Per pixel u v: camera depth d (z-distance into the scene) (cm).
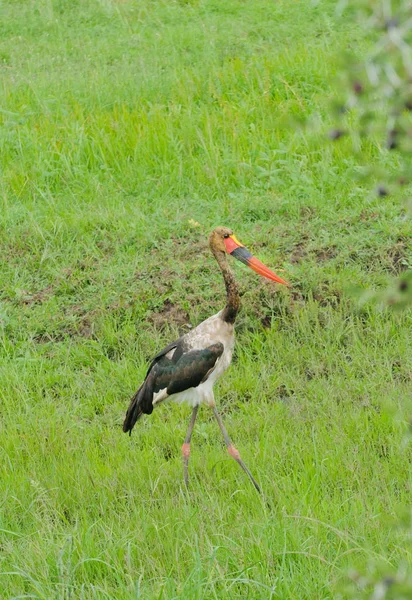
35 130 1714
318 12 2298
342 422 997
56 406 1127
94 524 841
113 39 2347
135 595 715
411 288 381
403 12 297
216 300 1252
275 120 1658
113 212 1491
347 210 1418
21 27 2461
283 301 1228
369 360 1126
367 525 791
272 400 1102
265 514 812
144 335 1220
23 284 1354
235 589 738
